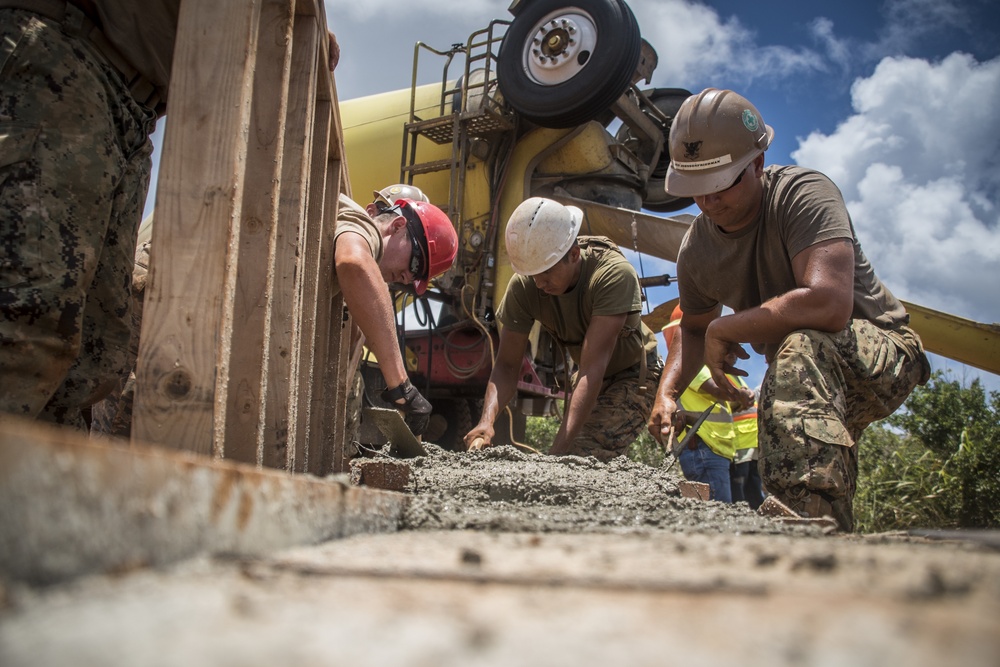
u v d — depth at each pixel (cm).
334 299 298
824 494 273
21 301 191
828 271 287
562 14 600
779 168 318
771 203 311
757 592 73
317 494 118
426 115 690
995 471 618
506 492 241
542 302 438
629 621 61
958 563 96
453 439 729
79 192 206
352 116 721
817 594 72
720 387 316
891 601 69
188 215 164
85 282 208
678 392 374
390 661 49
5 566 60
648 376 498
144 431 158
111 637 53
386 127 702
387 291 296
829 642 54
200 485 83
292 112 229
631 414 460
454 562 92
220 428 161
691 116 312
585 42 586
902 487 658
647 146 707
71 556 66
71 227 204
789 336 289
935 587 73
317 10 236
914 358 321
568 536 140
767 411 281
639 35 589
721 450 585
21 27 200
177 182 166
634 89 679
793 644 53
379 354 294
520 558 97
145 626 56
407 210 378
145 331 161
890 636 55
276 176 202
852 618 61
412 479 243
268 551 98
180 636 54
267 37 206
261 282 197
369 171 703
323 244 284
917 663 49
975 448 627
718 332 306
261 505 97
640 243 638
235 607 62
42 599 62
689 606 66
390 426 284
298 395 246
